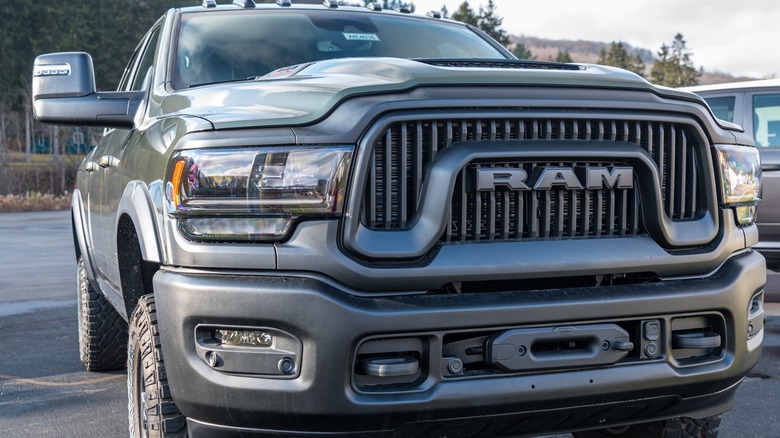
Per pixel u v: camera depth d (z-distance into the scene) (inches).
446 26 185.9
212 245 101.5
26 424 176.1
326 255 97.7
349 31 169.8
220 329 100.9
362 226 99.1
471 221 103.0
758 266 119.1
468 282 104.7
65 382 209.9
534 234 105.2
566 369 103.7
